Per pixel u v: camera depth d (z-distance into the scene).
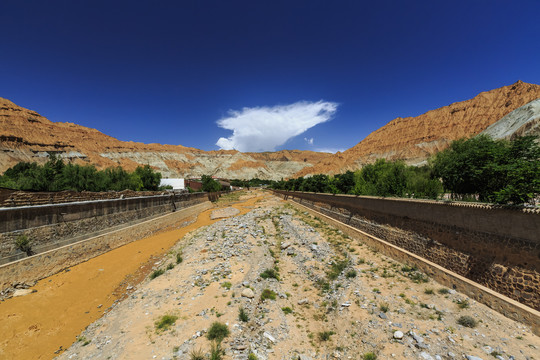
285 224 29.80
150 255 22.05
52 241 17.00
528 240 8.84
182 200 44.41
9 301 12.63
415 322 9.61
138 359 8.21
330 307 11.98
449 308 10.05
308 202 41.53
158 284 14.21
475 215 10.96
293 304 12.58
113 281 16.61
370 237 19.02
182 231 33.00
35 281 14.88
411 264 14.22
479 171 11.38
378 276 13.85
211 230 27.14
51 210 17.12
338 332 10.14
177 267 16.81
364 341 9.20
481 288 9.95
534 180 8.81
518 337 8.01
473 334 8.51
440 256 12.62
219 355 8.27
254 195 104.75
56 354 9.78
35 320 11.78
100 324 11.20
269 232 26.84
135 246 24.45
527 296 8.56
